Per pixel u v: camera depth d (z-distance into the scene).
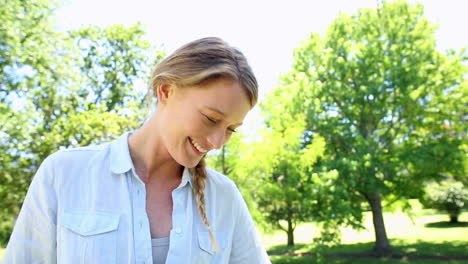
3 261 1.15
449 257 14.98
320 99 15.91
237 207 1.36
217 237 1.29
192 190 1.23
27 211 1.15
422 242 18.22
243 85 1.07
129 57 17.33
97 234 1.10
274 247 18.61
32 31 9.95
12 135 9.81
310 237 21.70
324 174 13.77
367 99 15.73
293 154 14.12
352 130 15.91
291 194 13.94
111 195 1.15
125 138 1.23
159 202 1.19
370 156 14.54
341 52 16.59
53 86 11.07
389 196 17.45
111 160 1.18
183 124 1.07
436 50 16.27
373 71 15.84
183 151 1.10
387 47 16.27
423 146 15.63
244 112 1.10
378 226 16.59
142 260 1.10
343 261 15.23
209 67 1.04
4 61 9.39
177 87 1.09
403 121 16.44
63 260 1.10
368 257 15.75
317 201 14.27
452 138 16.11
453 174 15.91
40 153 11.07
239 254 1.39
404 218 27.11
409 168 16.69
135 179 1.17
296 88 15.68
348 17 17.20
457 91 15.95
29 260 1.13
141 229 1.13
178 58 1.09
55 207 1.14
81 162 1.18
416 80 15.16
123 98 17.08
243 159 13.02
